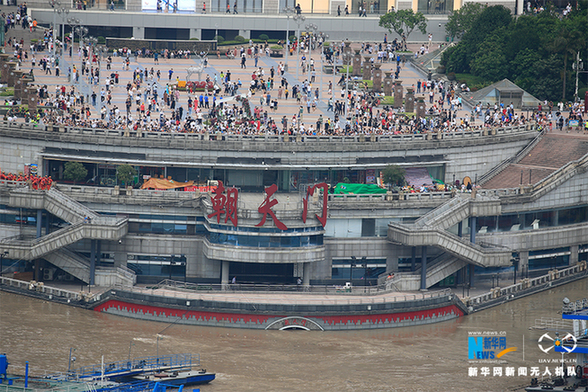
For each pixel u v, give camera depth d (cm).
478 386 12600
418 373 12962
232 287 15462
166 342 13712
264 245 15400
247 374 12644
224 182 17400
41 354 12862
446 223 16188
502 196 17038
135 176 17288
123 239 16062
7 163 17350
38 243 15600
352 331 14712
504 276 17300
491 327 14962
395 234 16062
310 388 12262
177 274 16162
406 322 15025
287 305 14575
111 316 14862
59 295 15288
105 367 12356
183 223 16138
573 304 13425
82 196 16038
